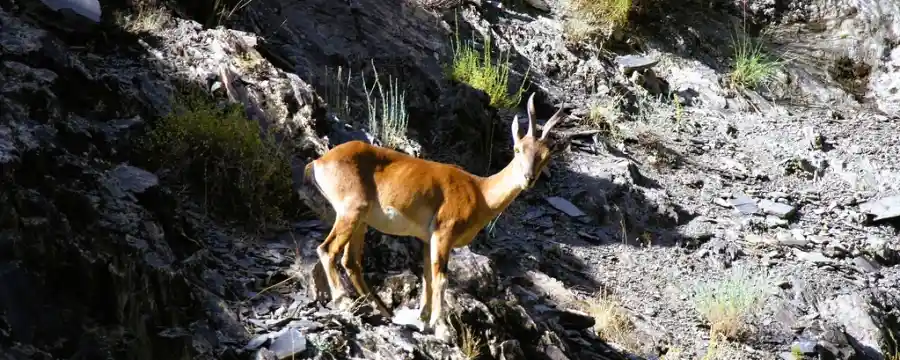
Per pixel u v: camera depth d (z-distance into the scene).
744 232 13.46
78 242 6.97
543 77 15.73
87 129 8.48
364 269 8.60
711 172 14.96
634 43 17.59
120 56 10.20
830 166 15.89
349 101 12.30
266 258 8.59
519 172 7.50
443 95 13.29
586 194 13.04
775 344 11.05
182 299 7.36
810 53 19.05
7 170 6.85
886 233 14.48
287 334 7.43
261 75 10.70
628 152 14.80
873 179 15.70
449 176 7.64
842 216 14.63
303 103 10.52
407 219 7.58
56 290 6.73
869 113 18.05
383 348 7.68
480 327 8.42
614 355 9.83
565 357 8.85
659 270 12.11
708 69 17.84
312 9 13.57
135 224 7.53
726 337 10.98
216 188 9.09
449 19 15.55
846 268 13.19
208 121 9.30
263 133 10.02
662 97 16.69
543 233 12.20
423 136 12.66
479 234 11.24
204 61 10.53
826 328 11.51
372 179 7.58
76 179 7.62
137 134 9.05
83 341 6.59
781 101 17.83
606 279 11.62
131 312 6.94
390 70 13.23
